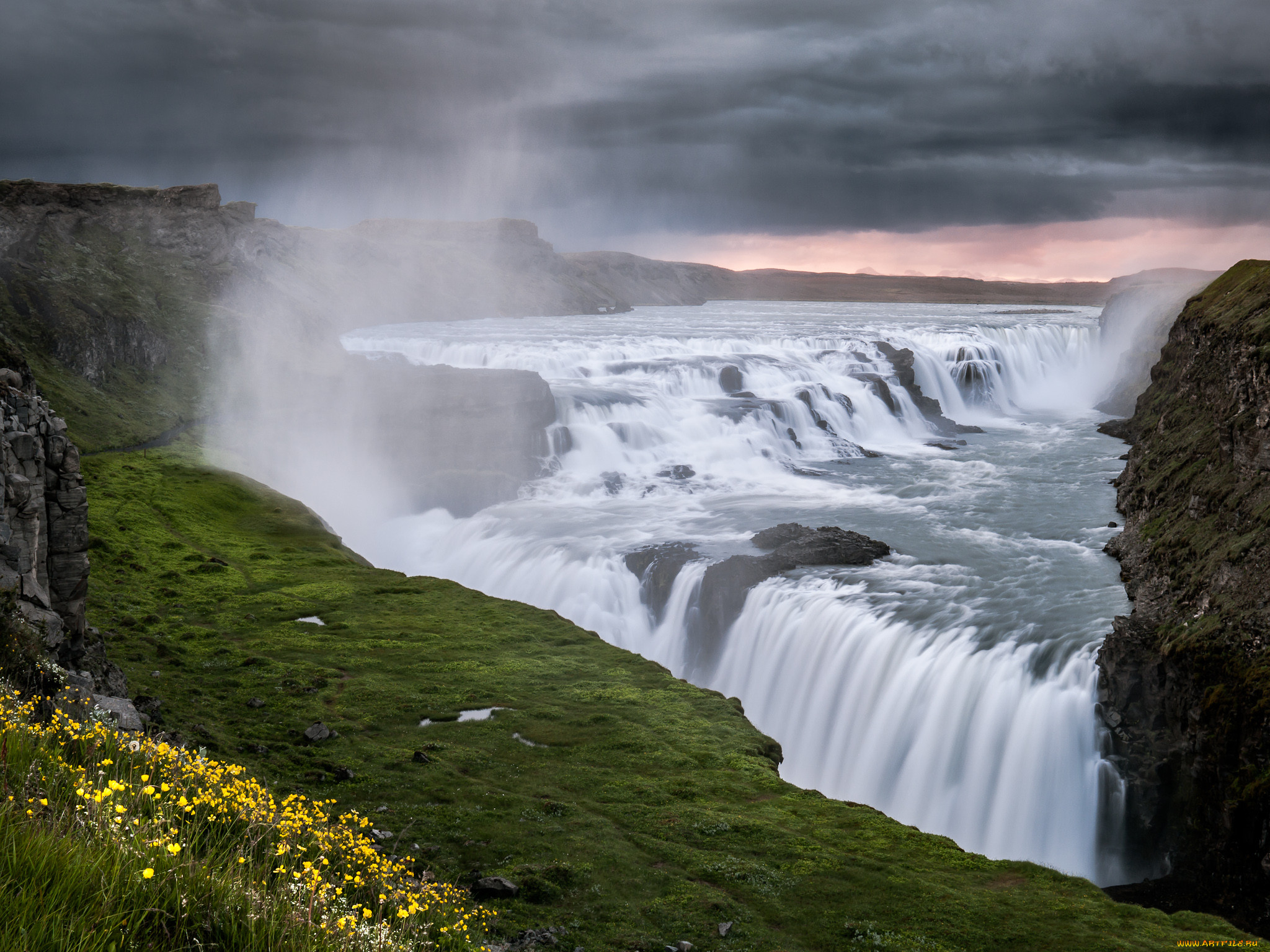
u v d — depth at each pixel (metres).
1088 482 105.12
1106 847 51.50
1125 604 65.06
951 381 160.62
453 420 119.69
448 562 96.06
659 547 85.25
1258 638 48.47
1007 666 57.62
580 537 93.00
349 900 16.83
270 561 79.88
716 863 34.34
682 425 127.62
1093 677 54.53
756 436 126.56
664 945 28.45
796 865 34.81
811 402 138.62
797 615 68.75
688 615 76.50
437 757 43.50
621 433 123.81
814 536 82.19
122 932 9.53
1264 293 78.69
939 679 59.06
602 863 33.88
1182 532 65.38
